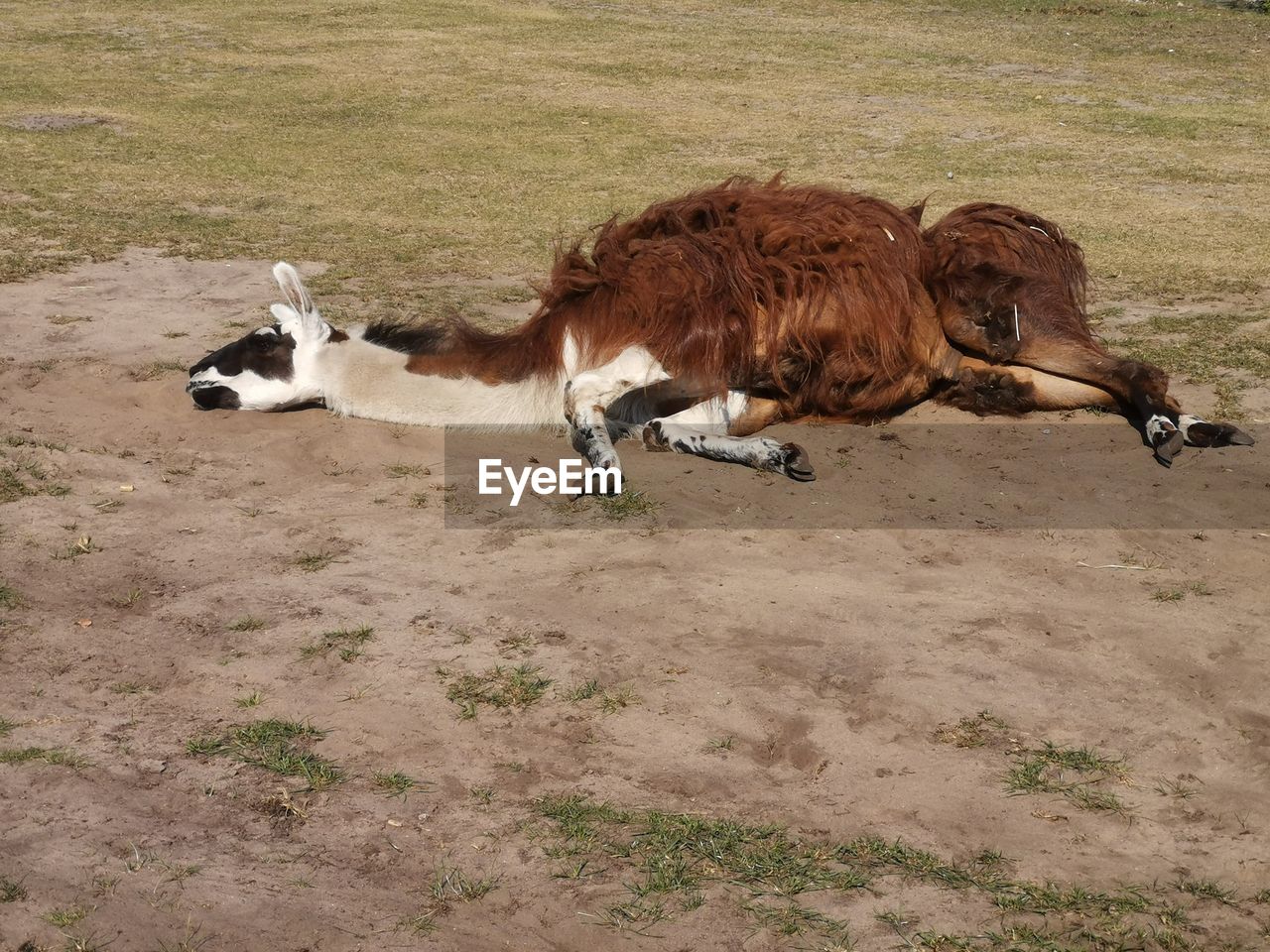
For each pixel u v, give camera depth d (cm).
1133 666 481
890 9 2584
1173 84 1919
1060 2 2597
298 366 726
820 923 350
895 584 547
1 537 579
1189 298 988
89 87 1877
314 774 415
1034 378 735
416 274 1050
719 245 688
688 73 2020
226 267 1063
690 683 470
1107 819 397
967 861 379
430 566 562
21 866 367
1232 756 429
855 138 1608
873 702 457
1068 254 780
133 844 380
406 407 721
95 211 1239
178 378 790
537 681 470
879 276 690
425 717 449
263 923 348
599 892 363
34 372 800
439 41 2277
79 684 467
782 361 701
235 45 2231
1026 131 1639
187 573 553
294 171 1436
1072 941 344
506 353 716
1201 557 570
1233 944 344
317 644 496
